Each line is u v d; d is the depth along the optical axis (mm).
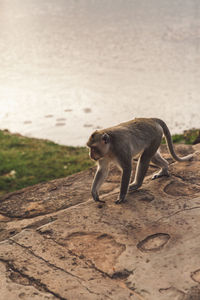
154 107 25906
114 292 3322
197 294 3195
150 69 38938
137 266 3629
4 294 3381
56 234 4293
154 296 3236
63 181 6457
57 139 19625
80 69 39781
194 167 5906
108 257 3812
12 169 11906
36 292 3389
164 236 4059
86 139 19422
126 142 4816
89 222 4480
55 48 52719
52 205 5582
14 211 5508
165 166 5617
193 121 22297
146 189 5238
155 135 5230
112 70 38969
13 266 3762
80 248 4000
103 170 5094
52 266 3742
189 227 4164
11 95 30125
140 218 4461
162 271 3521
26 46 54688
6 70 40000
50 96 29578
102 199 5102
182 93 29516
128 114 24391
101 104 26938
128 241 4039
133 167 6789
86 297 3285
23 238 4242
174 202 4766
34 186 6359
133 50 49375
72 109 25719
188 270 3498
